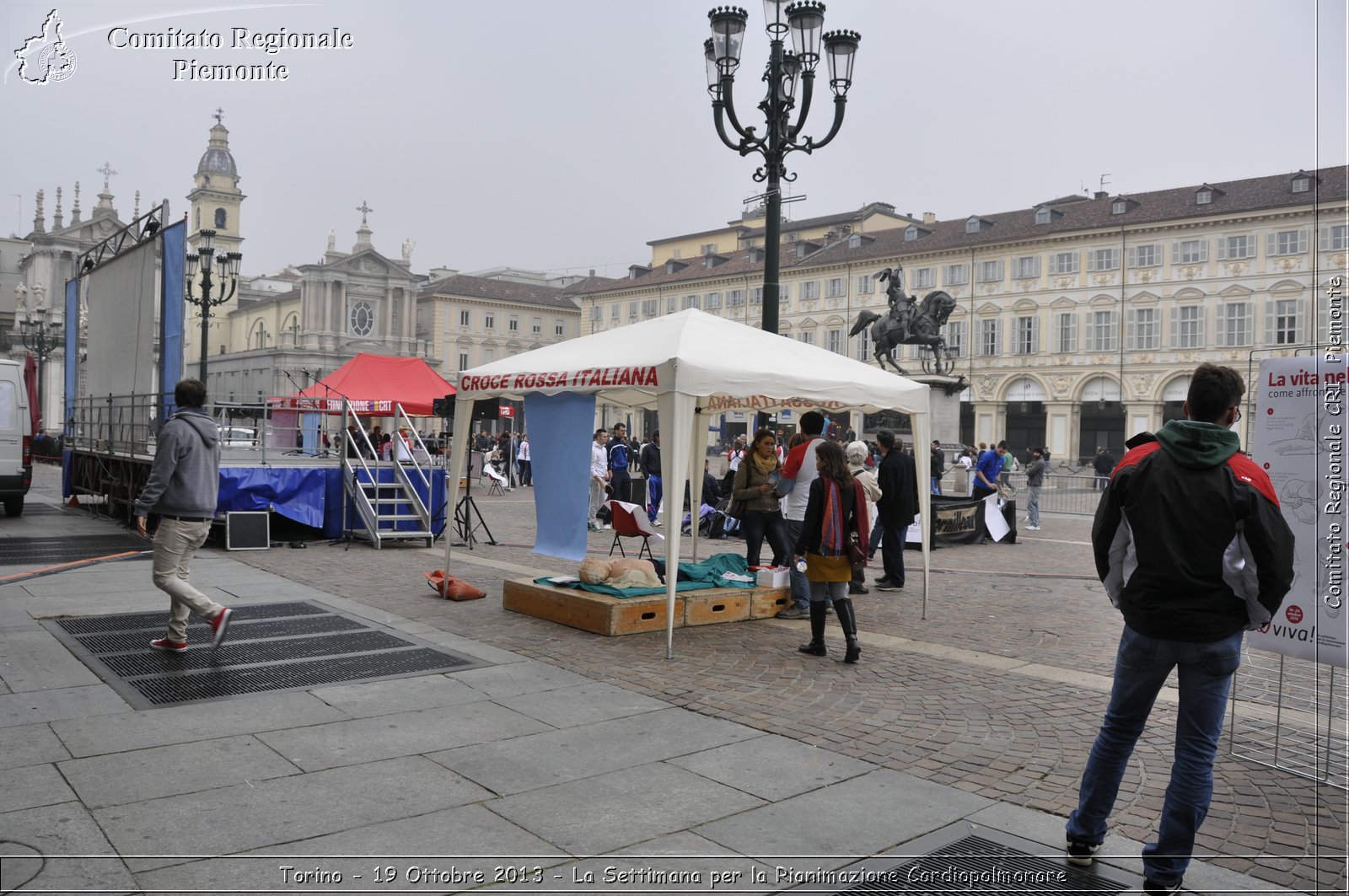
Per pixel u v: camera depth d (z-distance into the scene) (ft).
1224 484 11.57
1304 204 166.50
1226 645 11.66
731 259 261.24
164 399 46.24
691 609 27.71
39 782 14.44
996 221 210.59
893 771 15.98
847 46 38.93
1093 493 90.07
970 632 28.17
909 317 85.40
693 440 36.40
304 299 261.65
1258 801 15.15
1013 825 13.92
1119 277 186.80
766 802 14.46
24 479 52.95
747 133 38.22
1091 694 21.29
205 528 23.20
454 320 290.35
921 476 30.50
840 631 27.73
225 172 320.29
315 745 16.43
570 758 16.16
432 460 52.06
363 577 35.68
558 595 27.55
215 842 12.53
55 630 24.98
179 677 20.68
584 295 288.10
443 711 18.66
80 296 66.69
